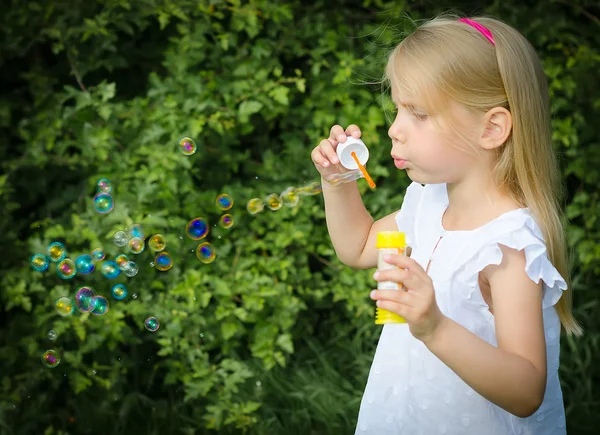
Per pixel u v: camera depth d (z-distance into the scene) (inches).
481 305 59.9
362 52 142.5
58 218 132.9
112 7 128.5
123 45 136.9
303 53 138.2
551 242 61.5
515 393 52.9
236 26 133.6
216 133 135.5
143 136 129.4
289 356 138.9
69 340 129.2
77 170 134.2
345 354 138.4
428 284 51.8
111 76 139.1
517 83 60.2
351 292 135.3
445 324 52.4
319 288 138.8
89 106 130.3
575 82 145.6
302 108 139.2
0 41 129.3
